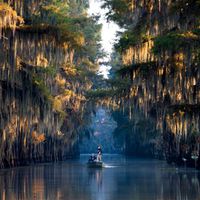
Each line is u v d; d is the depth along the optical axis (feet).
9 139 198.59
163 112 182.80
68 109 305.12
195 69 134.31
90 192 115.24
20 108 162.09
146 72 141.38
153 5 133.18
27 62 158.30
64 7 246.06
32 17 157.48
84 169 213.05
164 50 120.16
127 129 396.37
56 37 138.62
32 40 137.49
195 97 139.74
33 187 126.41
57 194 110.32
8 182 141.38
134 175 170.81
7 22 131.44
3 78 147.43
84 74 311.47
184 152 224.33
